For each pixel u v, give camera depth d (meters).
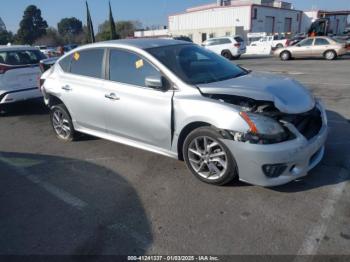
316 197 3.40
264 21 42.22
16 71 7.35
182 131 3.81
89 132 5.15
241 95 3.47
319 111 3.86
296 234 2.86
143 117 4.14
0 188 4.06
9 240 3.03
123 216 3.31
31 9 83.44
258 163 3.26
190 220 3.16
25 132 6.43
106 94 4.54
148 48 4.29
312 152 3.43
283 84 3.90
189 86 3.77
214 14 42.25
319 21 26.61
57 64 5.52
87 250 2.84
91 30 40.03
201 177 3.83
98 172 4.35
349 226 2.92
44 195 3.82
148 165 4.46
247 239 2.84
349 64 15.55
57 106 5.52
